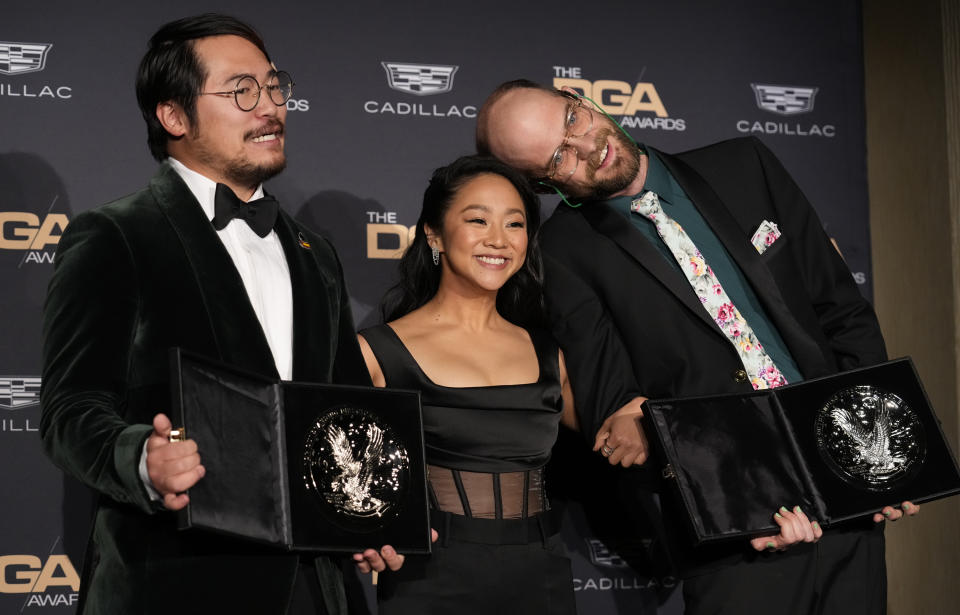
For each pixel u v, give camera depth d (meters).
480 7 3.32
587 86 3.37
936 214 3.44
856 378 2.39
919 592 3.46
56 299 1.76
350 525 1.87
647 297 2.54
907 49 3.55
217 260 1.87
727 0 3.49
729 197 2.64
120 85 3.04
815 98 3.53
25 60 2.98
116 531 1.75
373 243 3.19
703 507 2.24
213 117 1.97
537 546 2.39
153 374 1.77
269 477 1.77
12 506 2.88
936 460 2.35
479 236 2.48
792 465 2.31
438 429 2.40
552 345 2.61
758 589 2.35
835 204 3.51
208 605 1.72
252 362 1.84
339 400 1.94
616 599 3.21
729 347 2.48
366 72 3.22
